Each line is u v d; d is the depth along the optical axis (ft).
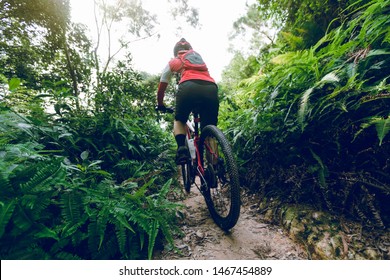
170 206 4.73
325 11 10.16
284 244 4.94
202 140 6.38
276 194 6.61
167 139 13.82
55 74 24.94
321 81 5.50
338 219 4.97
